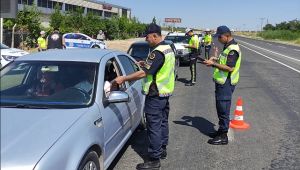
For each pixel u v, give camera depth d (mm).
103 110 4633
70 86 4809
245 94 12047
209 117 8766
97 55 5527
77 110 4332
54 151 3557
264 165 5828
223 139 6750
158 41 5348
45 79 4934
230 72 6512
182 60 20297
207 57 22844
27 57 5480
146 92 5352
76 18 45500
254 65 22781
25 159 3404
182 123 8188
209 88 13156
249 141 6992
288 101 10977
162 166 5695
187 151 6375
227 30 6520
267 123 8328
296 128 7961
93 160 4230
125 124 5508
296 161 6012
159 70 5301
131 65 6660
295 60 27781
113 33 57688
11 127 3838
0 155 3424
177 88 13078
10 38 30641
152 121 5406
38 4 66062
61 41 16109
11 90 4785
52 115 4148
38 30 33250
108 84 5105
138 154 6113
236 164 5848
